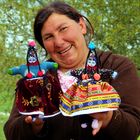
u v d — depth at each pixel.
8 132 2.46
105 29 8.53
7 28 8.90
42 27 2.44
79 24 2.52
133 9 8.70
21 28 8.90
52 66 2.35
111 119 2.18
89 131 2.35
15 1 8.87
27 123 2.31
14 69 2.35
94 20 8.34
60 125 2.40
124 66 2.46
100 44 8.66
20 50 8.90
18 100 2.32
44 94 2.30
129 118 2.24
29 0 8.80
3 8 8.95
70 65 2.45
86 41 2.59
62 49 2.41
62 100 2.27
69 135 2.39
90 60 2.32
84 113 2.14
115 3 8.72
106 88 2.20
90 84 2.22
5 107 10.48
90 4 8.59
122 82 2.40
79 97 2.20
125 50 8.70
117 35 8.36
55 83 2.34
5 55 8.91
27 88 2.30
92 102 2.15
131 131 2.23
